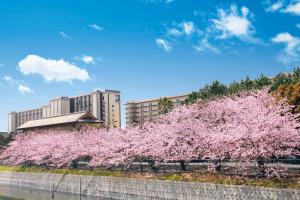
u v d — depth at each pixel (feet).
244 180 106.11
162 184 128.16
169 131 143.23
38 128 313.73
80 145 196.95
